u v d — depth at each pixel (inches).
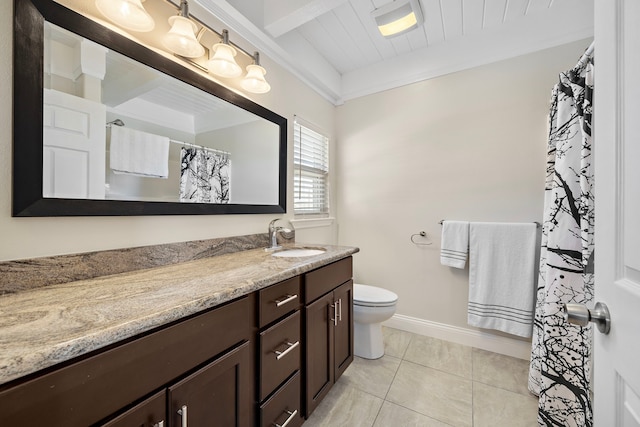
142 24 40.2
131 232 43.3
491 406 55.7
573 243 47.4
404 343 82.6
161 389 25.9
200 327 29.7
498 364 70.9
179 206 49.6
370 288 81.5
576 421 44.7
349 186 102.7
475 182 79.8
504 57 75.4
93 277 38.0
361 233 100.3
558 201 49.6
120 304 27.3
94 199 38.5
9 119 31.7
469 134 80.7
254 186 66.6
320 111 95.7
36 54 33.2
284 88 77.8
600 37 22.5
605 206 21.5
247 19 61.0
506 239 72.8
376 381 63.9
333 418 52.6
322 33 79.4
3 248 31.3
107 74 40.1
